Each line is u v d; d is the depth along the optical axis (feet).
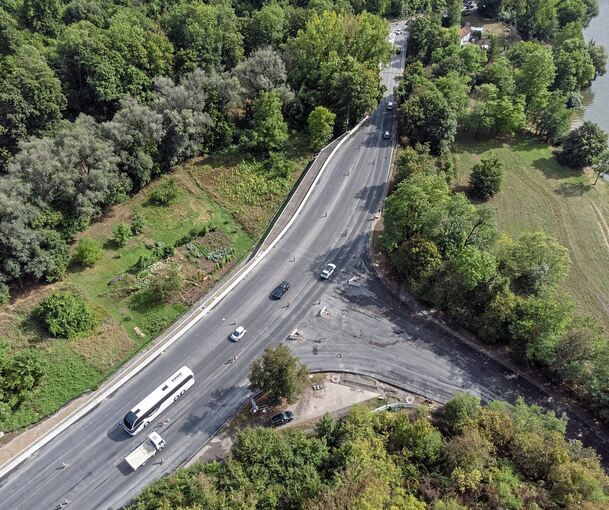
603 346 235.40
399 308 282.15
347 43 453.58
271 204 349.82
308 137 404.77
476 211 299.58
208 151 379.35
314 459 194.90
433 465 201.05
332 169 375.66
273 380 214.07
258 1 531.09
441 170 388.78
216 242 317.42
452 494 184.55
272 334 265.13
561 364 239.91
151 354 251.39
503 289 259.80
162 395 223.92
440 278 270.05
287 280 293.84
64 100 362.33
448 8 634.02
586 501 174.29
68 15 453.99
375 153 393.50
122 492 202.59
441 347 264.31
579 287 315.99
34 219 271.28
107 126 307.37
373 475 179.11
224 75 383.24
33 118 344.28
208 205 342.44
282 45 439.22
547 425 217.15
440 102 389.80
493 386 248.32
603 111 513.86
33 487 202.28
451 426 219.00
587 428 233.76
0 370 219.20
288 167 370.53
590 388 230.07
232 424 226.38
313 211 339.77
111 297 274.57
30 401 224.53
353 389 242.37
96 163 298.97
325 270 296.10
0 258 256.52
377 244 318.45
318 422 216.95
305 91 427.33
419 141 400.06
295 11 496.23
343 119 414.21
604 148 408.26
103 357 246.47
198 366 248.73
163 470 209.87
